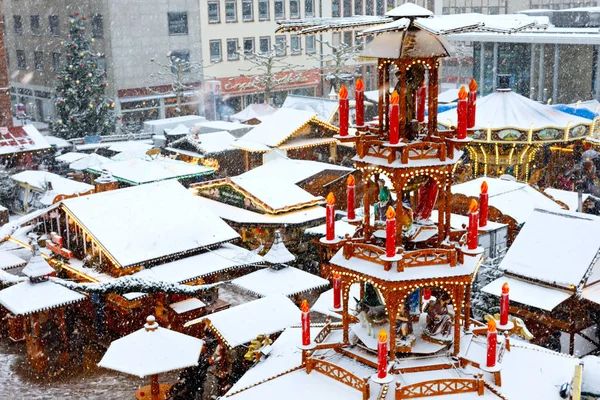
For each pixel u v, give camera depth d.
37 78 99.50
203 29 94.25
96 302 32.41
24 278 33.00
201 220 35.44
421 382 16.09
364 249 16.69
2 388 28.11
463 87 15.88
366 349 17.61
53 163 63.78
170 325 31.55
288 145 55.34
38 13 96.19
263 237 39.34
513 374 17.75
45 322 29.22
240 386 18.52
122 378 28.75
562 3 139.62
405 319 17.42
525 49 71.94
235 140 59.44
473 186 38.66
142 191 36.44
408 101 16.39
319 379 17.38
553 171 51.59
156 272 31.92
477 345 17.86
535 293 25.89
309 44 104.31
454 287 16.44
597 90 67.44
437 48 15.66
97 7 87.56
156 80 91.31
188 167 51.53
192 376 25.31
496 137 47.69
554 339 26.48
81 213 33.81
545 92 71.06
